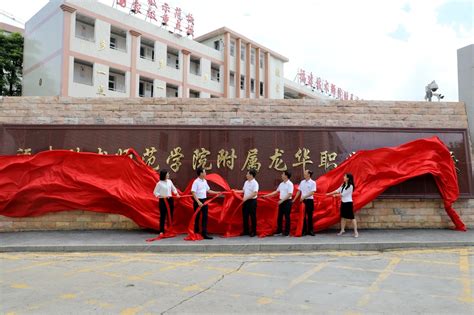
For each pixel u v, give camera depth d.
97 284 5.32
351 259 6.96
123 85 25.09
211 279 5.57
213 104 10.52
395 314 4.14
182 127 10.26
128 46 24.94
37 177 9.70
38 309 4.32
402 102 10.61
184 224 9.51
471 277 5.66
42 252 7.75
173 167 10.12
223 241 8.27
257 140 10.25
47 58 22.81
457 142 10.31
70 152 9.75
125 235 9.09
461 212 10.05
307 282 5.41
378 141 10.29
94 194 9.62
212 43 33.19
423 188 9.95
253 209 8.99
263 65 35.91
